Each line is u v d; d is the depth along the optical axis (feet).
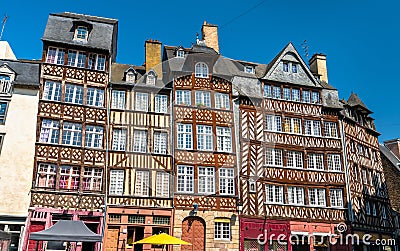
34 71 56.34
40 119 53.62
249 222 57.00
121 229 52.26
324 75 75.41
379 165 77.46
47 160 52.21
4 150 51.62
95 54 59.06
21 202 50.08
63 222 45.42
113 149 55.26
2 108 53.67
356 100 77.71
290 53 69.00
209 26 70.59
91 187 53.16
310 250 59.57
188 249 53.83
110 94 57.36
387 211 74.38
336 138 66.90
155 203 54.08
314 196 62.64
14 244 49.14
